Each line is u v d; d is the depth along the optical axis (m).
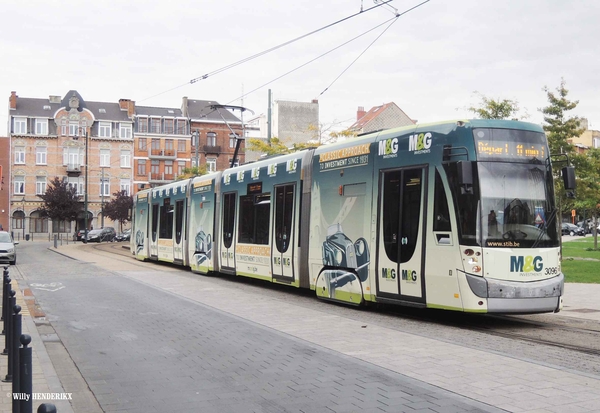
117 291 16.78
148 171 76.44
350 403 6.12
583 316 12.69
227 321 11.58
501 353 8.43
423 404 6.02
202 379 7.24
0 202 72.38
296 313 12.71
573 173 11.16
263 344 9.30
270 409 6.00
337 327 10.88
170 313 12.66
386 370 7.48
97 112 76.75
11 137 72.25
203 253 22.39
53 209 68.12
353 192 13.49
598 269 23.05
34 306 13.81
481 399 6.16
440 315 12.90
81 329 10.84
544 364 7.71
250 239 18.47
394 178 12.28
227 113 80.38
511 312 10.58
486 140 10.96
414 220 11.67
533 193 11.08
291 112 60.50
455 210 10.85
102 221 72.00
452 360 8.02
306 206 15.36
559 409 5.79
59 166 74.00
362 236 13.05
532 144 11.27
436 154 11.34
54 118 74.00
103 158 75.62
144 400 6.39
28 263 29.75
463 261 10.65
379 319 12.12
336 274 13.92
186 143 77.31
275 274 16.80
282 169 16.73
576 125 24.97
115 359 8.42
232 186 20.25
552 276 10.95
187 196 24.80
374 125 59.91
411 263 11.66
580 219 87.19
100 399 6.44
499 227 10.70
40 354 8.27
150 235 30.06
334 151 14.37
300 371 7.52
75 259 32.75
